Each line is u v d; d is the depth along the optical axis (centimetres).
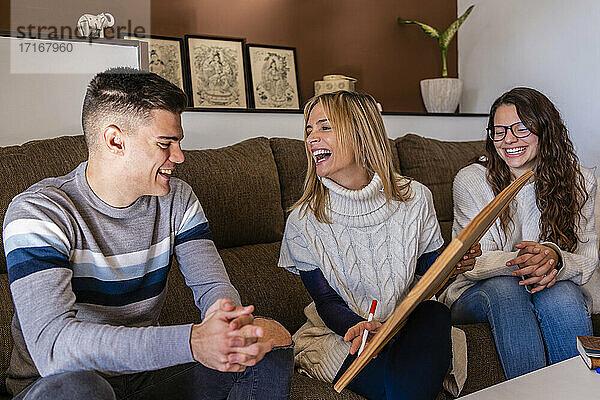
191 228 158
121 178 138
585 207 222
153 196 150
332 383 169
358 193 179
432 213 192
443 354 156
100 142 136
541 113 215
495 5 384
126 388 141
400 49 385
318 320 188
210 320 117
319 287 181
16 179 179
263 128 275
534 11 364
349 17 365
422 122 337
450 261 134
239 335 115
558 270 203
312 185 186
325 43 356
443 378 156
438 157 289
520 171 223
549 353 198
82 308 139
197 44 310
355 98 182
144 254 146
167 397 147
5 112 216
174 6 305
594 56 338
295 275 224
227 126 263
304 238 184
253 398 141
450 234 274
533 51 366
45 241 128
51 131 225
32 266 125
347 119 177
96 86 136
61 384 114
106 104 134
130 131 134
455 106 371
